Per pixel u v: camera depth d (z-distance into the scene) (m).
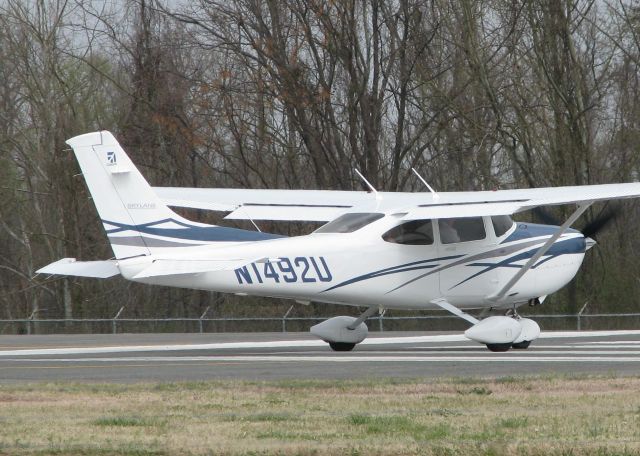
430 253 69.50
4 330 130.62
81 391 45.59
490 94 137.62
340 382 47.41
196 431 34.81
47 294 162.00
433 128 153.00
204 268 64.81
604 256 137.38
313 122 150.25
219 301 148.88
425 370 54.53
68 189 149.62
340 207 73.94
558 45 138.88
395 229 68.69
